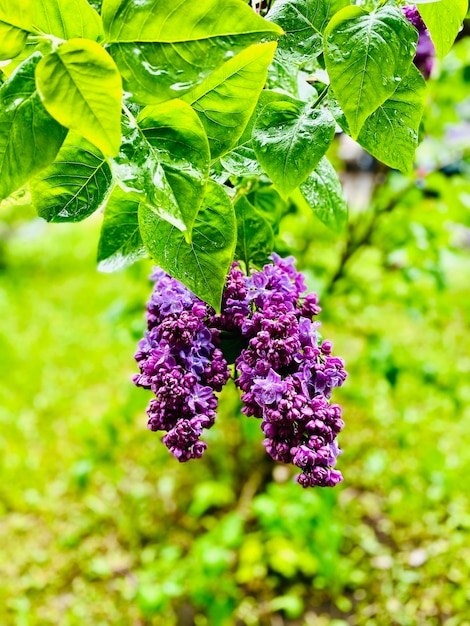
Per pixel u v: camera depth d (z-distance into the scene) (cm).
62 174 36
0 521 148
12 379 211
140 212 37
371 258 131
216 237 37
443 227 108
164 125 33
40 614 125
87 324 254
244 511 134
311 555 120
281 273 45
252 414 41
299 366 40
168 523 143
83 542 141
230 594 118
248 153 41
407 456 154
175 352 41
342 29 35
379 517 141
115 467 154
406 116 39
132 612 123
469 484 145
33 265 338
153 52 30
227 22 29
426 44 61
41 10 31
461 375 159
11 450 171
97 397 196
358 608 122
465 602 121
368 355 116
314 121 39
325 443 39
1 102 30
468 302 134
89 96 28
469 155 104
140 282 113
